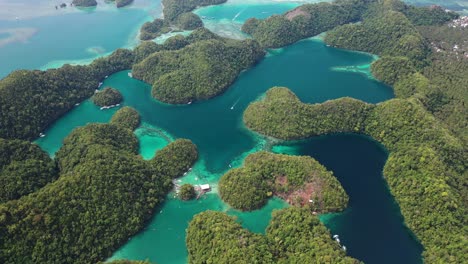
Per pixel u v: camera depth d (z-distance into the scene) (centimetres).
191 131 17825
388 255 11850
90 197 12656
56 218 11912
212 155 16262
